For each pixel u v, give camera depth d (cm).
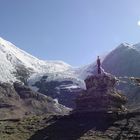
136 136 11812
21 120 14688
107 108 14338
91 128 12850
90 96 14812
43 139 12388
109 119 13325
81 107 14788
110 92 14912
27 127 13625
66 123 13600
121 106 14962
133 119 13150
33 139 12462
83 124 13275
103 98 14612
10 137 12606
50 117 14600
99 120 13412
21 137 12675
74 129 12950
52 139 12350
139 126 12525
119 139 11769
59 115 14575
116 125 12838
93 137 12100
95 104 14612
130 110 15200
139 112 13662
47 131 13050
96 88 15025
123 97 15288
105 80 15100
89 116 13900
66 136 12450
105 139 11831
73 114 14288
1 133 13038
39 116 15112
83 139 11969
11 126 13825
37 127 13550
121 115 13525
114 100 14738
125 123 12888
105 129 12638
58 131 12962
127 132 12219
